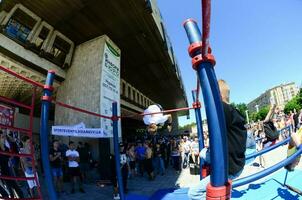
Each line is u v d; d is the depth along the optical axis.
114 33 21.02
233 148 2.59
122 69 30.50
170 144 19.64
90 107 19.09
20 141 9.48
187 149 16.91
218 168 1.53
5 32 15.38
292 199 4.66
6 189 5.69
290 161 3.69
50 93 3.12
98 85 19.31
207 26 1.36
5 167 5.91
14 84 18.36
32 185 7.20
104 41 20.44
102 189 11.50
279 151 14.30
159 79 36.84
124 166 10.08
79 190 11.07
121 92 33.50
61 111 20.42
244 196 4.95
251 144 11.80
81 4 17.00
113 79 21.33
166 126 6.52
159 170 14.95
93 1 16.81
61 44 20.48
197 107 5.77
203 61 1.54
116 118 5.70
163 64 29.97
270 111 9.47
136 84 37.91
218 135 1.52
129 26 20.31
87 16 18.38
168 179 13.16
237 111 2.75
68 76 21.00
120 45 23.45
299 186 5.17
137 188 11.20
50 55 19.06
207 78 1.53
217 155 1.53
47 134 3.03
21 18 16.69
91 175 14.17
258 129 17.69
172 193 5.32
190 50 1.62
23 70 17.41
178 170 15.47
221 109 1.54
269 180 5.68
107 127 18.73
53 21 18.44
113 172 9.73
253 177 3.26
